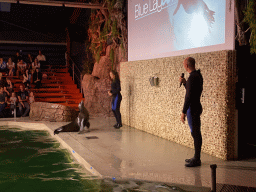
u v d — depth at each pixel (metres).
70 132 8.37
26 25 19.67
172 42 7.07
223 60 5.21
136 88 8.93
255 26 5.00
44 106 10.62
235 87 5.23
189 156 5.63
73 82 16.72
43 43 20.02
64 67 18.80
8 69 15.66
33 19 19.69
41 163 5.54
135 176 4.41
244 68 5.21
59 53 19.91
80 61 16.77
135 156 5.64
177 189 3.87
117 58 12.02
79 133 8.15
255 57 5.12
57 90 15.19
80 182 4.41
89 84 12.39
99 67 13.03
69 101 14.40
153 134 7.96
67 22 19.30
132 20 9.54
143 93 8.47
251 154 5.55
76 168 5.20
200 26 5.99
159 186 4.02
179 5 6.69
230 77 5.19
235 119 5.29
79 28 17.28
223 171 4.59
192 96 4.78
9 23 19.30
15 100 11.77
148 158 5.49
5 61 16.73
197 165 4.95
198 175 4.44
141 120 8.66
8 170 5.09
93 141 7.06
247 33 5.07
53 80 16.22
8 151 6.55
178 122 6.72
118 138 7.46
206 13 5.79
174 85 6.80
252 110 5.36
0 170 5.09
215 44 5.61
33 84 14.96
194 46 6.23
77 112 10.74
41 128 9.73
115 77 8.97
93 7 11.07
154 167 4.89
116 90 8.92
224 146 5.29
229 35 5.25
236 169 4.71
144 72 8.36
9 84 13.07
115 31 11.44
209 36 5.75
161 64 7.36
